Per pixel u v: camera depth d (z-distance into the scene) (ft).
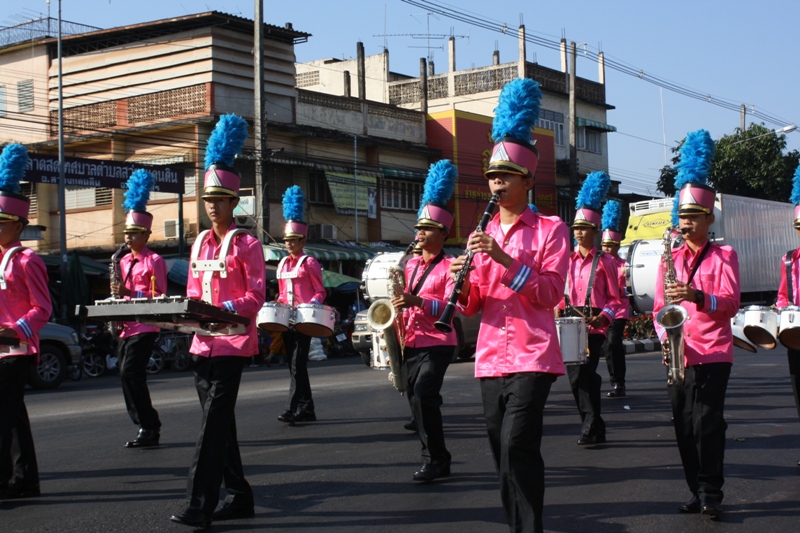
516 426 15.71
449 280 24.53
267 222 81.05
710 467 19.74
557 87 137.69
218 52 89.76
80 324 65.41
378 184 105.40
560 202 131.44
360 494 22.20
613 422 33.58
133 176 30.12
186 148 89.25
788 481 23.21
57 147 94.58
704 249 20.57
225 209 20.13
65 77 96.22
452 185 26.03
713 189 20.75
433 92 140.15
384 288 64.64
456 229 112.78
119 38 94.84
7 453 22.15
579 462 25.95
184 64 90.33
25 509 21.09
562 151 136.98
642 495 21.80
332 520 19.75
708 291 20.12
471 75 137.08
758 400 39.37
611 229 42.52
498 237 16.93
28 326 21.35
